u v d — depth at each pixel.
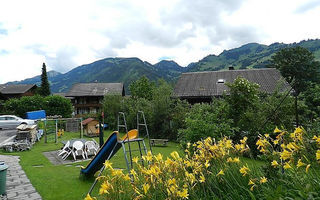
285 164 2.10
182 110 17.81
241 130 11.07
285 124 10.06
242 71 25.59
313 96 14.95
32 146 14.91
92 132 21.73
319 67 32.88
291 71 32.25
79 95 42.19
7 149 12.98
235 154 2.78
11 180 7.20
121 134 22.27
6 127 21.70
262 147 2.51
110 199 2.31
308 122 9.55
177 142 17.89
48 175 7.86
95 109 42.75
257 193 2.19
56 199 5.58
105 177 2.49
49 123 23.69
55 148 14.12
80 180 7.21
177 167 2.43
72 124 24.97
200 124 10.18
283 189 2.08
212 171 2.59
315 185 1.89
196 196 2.27
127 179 2.38
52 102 29.80
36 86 49.72
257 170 2.54
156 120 19.59
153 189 2.30
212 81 24.14
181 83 24.81
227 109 11.90
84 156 11.42
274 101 11.33
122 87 46.03
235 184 2.40
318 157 1.80
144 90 36.22
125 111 24.14
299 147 2.06
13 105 28.14
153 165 2.33
